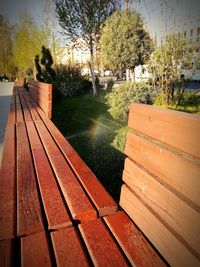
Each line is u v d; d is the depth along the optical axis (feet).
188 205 2.90
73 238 3.96
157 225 3.52
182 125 3.01
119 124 16.34
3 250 3.70
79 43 42.93
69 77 40.93
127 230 4.08
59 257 3.54
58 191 5.51
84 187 5.59
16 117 15.61
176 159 3.12
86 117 20.63
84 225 4.32
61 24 41.27
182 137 3.02
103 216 4.62
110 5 38.93
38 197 5.32
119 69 35.68
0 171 6.90
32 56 63.36
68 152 8.14
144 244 3.72
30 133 11.36
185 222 2.95
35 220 4.45
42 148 8.93
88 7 37.99
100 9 38.50
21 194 5.48
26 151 8.67
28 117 15.51
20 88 53.36
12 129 12.35
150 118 3.70
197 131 2.78
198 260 2.72
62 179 6.07
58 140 9.70
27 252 3.67
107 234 4.04
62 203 4.97
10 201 5.19
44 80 38.60
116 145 12.62
